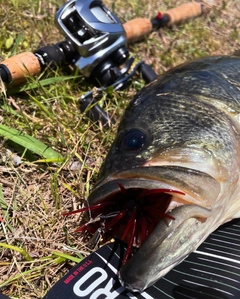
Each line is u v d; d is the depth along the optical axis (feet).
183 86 0.91
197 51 1.55
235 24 1.75
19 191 0.97
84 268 0.76
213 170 0.78
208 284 0.76
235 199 0.85
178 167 0.72
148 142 0.80
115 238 0.80
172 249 0.68
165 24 1.57
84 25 1.13
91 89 1.24
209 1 1.86
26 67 1.13
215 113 0.86
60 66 1.24
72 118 1.15
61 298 0.72
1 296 0.71
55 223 0.92
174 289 0.75
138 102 0.90
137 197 0.76
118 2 1.66
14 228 0.90
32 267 0.84
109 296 0.73
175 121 0.83
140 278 0.67
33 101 1.15
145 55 1.48
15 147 1.04
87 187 0.98
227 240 0.84
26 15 1.41
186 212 0.68
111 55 1.17
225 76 0.94
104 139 1.10
